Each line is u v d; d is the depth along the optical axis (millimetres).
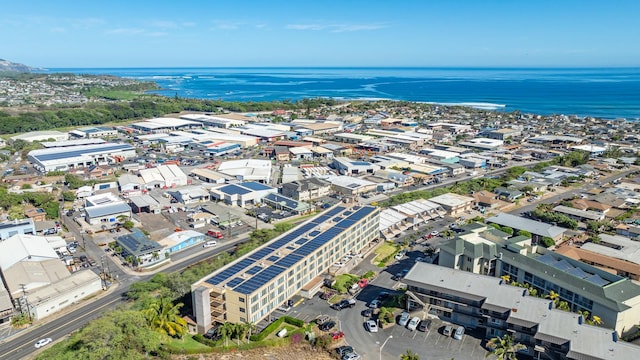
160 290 106750
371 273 118625
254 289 92312
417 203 168500
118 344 78500
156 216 164875
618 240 133500
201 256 132250
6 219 154750
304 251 111062
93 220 151625
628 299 91000
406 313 98062
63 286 106562
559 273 99750
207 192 185625
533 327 82312
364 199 186125
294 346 88062
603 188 195250
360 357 84500
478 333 92000
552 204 175625
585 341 77688
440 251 116562
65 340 89438
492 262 114312
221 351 85875
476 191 192750
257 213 166125
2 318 96188
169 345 85812
